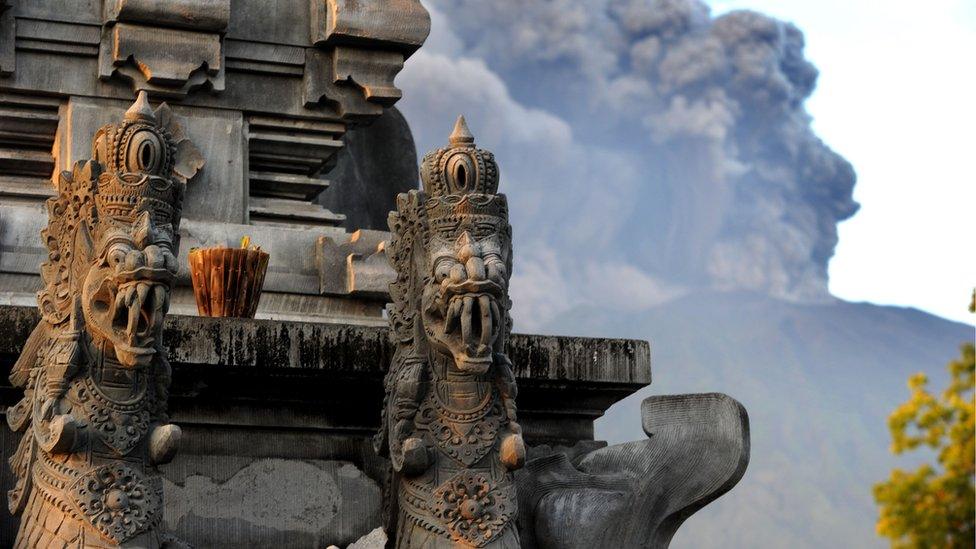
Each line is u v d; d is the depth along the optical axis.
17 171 22.25
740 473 18.06
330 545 17.75
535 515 17.92
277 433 18.05
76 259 15.12
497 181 16.06
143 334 14.63
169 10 22.00
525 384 18.84
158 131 15.20
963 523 13.12
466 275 15.34
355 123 23.62
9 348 16.61
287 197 23.52
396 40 23.28
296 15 23.23
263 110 23.00
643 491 18.14
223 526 17.44
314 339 17.80
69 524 14.57
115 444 14.84
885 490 13.49
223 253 19.03
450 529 15.72
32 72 21.80
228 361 17.41
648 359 19.50
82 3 22.06
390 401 16.41
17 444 16.72
